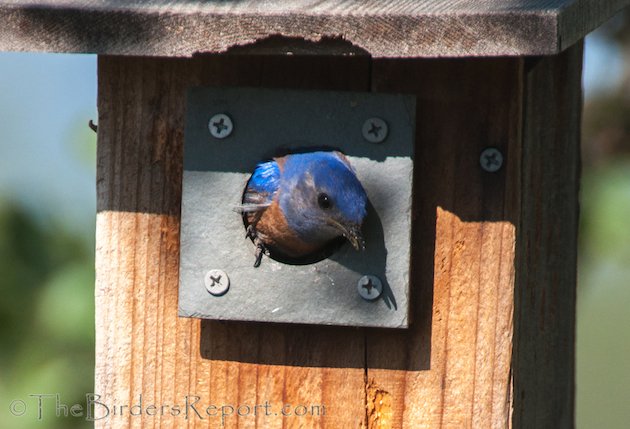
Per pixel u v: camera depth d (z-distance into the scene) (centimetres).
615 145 1956
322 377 1289
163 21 1161
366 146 1249
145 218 1299
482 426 1262
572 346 1545
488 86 1247
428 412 1271
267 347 1295
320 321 1257
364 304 1251
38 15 1175
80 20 1171
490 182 1251
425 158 1262
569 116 1458
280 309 1262
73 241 1772
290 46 1153
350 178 1239
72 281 1733
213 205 1269
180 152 1293
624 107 1978
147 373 1305
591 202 1869
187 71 1287
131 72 1291
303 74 1277
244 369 1298
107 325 1306
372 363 1281
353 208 1231
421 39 1116
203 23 1155
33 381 1697
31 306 1722
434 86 1257
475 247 1257
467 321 1260
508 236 1249
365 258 1249
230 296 1266
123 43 1169
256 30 1145
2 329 1711
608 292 2441
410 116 1239
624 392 2433
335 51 1149
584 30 1165
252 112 1264
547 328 1448
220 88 1262
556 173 1441
